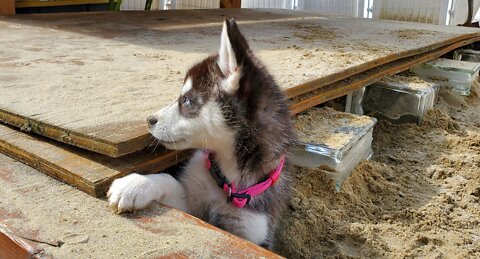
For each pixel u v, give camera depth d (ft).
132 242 1.22
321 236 2.01
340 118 2.73
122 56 2.89
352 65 2.98
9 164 1.62
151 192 1.42
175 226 1.31
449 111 3.91
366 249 1.94
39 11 5.15
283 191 1.88
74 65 2.58
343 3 7.84
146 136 1.63
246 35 4.09
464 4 7.82
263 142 1.70
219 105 1.66
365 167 2.59
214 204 1.72
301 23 5.27
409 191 2.47
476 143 3.06
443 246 2.02
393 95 3.45
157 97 2.08
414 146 3.10
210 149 1.71
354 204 2.27
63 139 1.65
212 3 7.28
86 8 5.53
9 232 1.23
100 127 1.65
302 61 3.06
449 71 4.30
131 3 6.46
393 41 4.16
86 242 1.21
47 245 1.19
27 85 2.14
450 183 2.57
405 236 2.05
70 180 1.49
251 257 1.17
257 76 1.70
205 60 1.82
